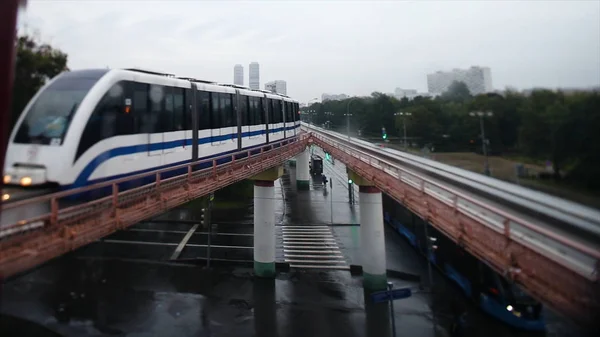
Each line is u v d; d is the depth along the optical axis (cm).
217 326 1750
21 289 2042
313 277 2294
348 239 3003
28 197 743
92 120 880
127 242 2816
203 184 1136
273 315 1852
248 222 3350
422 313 1820
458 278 1881
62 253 620
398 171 1370
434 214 1032
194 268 2394
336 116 6631
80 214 677
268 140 2164
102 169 904
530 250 652
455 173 1831
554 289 598
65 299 1952
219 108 1567
